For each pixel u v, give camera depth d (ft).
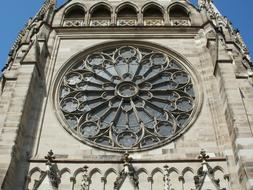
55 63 151.53
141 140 128.06
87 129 133.39
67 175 117.19
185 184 114.42
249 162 109.29
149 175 116.06
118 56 156.66
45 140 126.82
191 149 123.85
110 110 138.31
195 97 140.36
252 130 120.78
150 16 174.70
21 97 128.47
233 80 131.75
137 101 141.28
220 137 124.88
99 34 162.71
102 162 119.44
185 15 175.11
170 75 149.07
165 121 134.00
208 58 149.79
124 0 178.50
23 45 160.45
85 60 154.81
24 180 115.34
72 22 172.24
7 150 114.01
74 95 143.33
